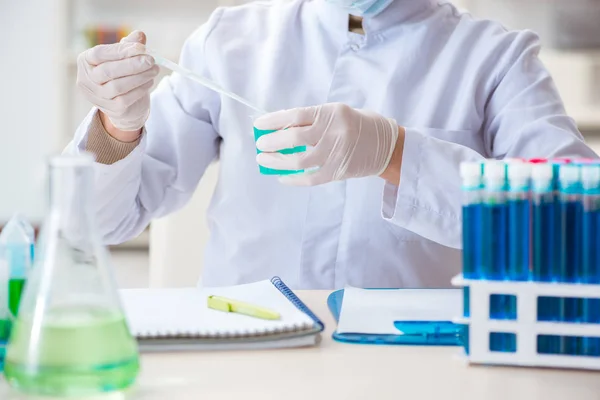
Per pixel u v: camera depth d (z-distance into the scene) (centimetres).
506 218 90
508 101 167
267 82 173
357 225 166
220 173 177
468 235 92
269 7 186
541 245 90
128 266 402
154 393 82
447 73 169
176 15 452
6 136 457
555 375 88
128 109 146
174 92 180
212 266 177
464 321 91
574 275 90
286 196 169
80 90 146
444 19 175
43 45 453
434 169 138
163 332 96
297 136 131
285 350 97
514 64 168
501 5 439
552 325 90
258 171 171
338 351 97
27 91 455
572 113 416
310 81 173
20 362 77
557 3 434
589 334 89
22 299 80
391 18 171
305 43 176
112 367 77
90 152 154
